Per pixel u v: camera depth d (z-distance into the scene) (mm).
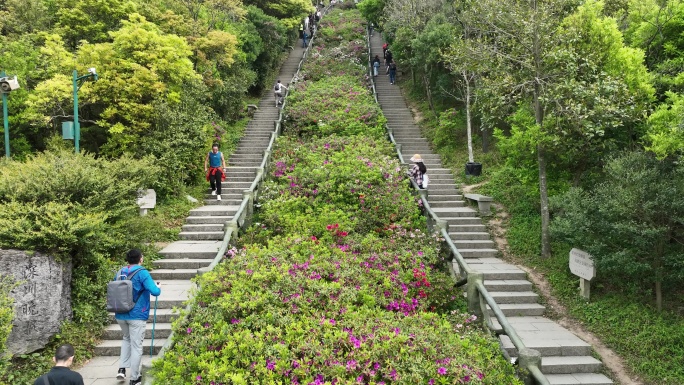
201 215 11734
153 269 9148
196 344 5320
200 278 6617
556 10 10016
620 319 7844
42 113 12117
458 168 15039
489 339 5996
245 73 20188
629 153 8039
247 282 6488
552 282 9242
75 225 7012
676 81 8156
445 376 4832
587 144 9344
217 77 17250
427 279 7605
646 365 6914
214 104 17844
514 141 10203
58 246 7012
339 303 6273
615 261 7578
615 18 10148
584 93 8805
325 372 4777
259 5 29078
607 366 7047
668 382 6602
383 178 11516
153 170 10188
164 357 5273
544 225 10016
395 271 7691
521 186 12859
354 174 11250
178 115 12969
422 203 10953
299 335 5406
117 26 15547
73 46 15477
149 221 9977
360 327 5520
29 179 7766
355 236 9305
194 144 13156
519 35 9969
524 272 9477
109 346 6879
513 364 5699
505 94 10289
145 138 12453
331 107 18328
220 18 19656
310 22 35750
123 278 5973
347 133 16156
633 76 8938
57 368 4398
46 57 13234
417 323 6004
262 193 11711
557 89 9055
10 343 6160
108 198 8461
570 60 9195
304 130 17047
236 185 13672
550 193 10758
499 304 8711
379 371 4836
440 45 16281
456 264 9656
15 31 15445
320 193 10992
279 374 4777
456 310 7094
